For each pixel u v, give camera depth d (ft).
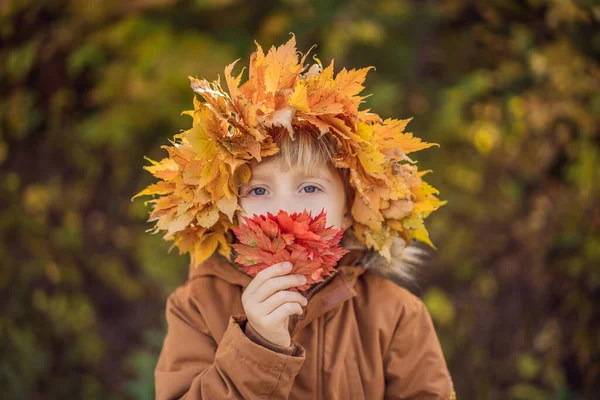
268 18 11.60
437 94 11.26
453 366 11.13
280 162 4.89
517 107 10.36
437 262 11.28
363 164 4.85
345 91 4.81
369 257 5.59
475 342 11.09
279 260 4.50
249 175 4.87
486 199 11.16
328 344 5.31
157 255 11.36
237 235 4.62
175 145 4.84
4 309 10.44
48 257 10.74
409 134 5.05
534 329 10.91
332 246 4.54
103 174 11.04
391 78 11.47
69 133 10.69
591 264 10.59
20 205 10.62
